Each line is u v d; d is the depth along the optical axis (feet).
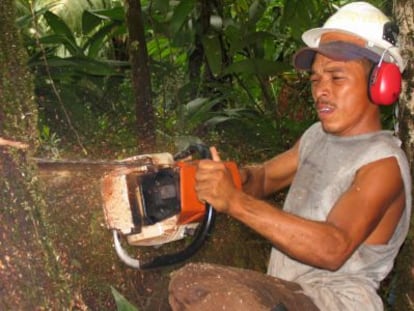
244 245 13.38
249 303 6.23
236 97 16.22
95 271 10.66
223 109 16.85
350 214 6.41
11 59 5.20
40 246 5.16
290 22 15.56
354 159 6.84
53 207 9.81
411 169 8.55
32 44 14.44
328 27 7.00
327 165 7.03
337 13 7.11
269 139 15.51
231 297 6.29
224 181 6.25
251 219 6.19
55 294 5.23
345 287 6.72
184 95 15.74
